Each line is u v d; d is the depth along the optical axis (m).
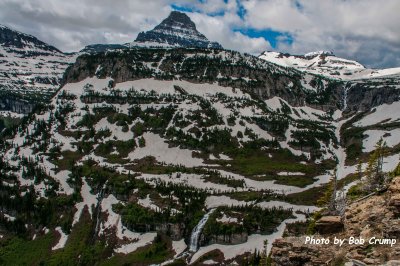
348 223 79.38
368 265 65.38
